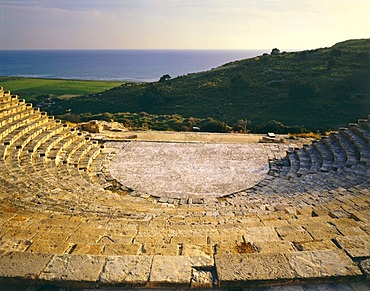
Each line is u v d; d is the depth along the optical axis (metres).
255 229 6.18
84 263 4.60
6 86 92.50
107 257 4.74
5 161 12.83
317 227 6.21
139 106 58.75
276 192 12.62
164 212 9.24
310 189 11.52
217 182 14.98
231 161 17.75
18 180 10.95
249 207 10.02
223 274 4.41
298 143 21.22
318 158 16.47
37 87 90.44
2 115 16.50
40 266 4.51
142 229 6.55
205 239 5.81
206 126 27.83
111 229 6.43
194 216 8.55
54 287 4.37
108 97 66.94
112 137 22.08
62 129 19.28
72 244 5.49
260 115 46.28
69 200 9.61
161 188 14.28
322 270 4.49
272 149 19.83
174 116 40.91
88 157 17.34
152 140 21.55
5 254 4.74
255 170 16.47
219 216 8.54
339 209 8.24
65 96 74.81
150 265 4.60
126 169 16.47
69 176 13.39
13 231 5.98
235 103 52.12
